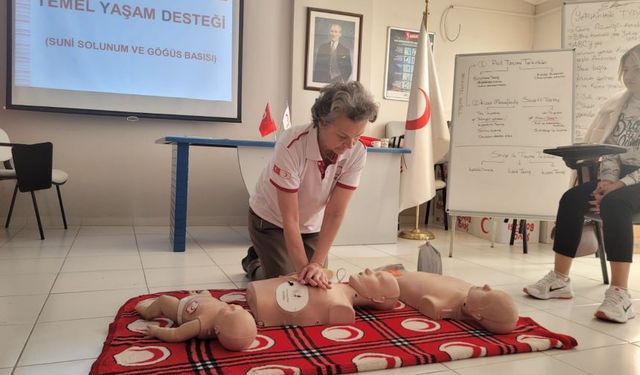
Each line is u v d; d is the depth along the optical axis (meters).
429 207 4.41
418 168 3.51
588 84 2.96
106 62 3.55
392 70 4.44
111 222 3.68
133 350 1.19
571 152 1.96
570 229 1.93
